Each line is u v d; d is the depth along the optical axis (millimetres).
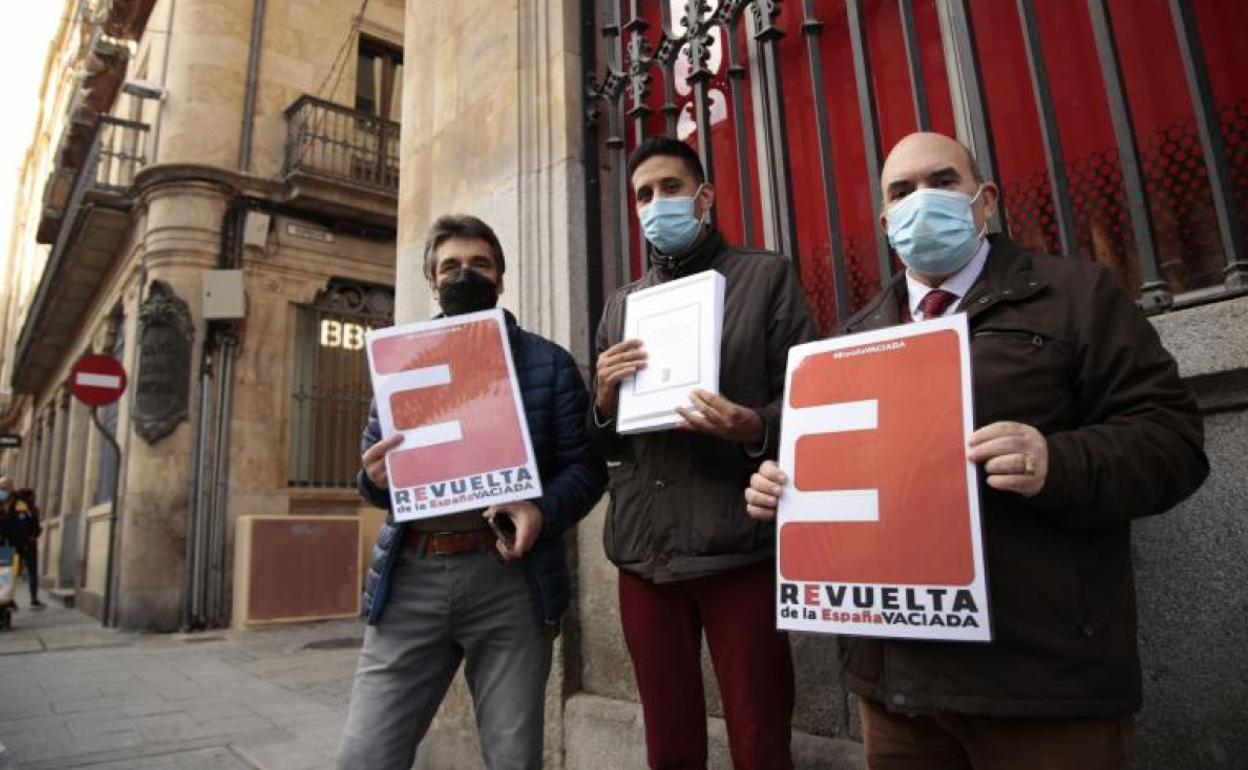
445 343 1938
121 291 10891
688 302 1756
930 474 1238
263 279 9445
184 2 9758
